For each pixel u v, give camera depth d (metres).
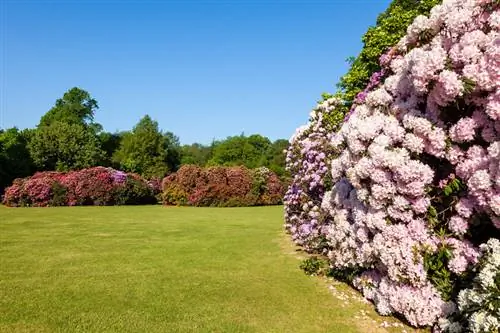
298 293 5.38
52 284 5.68
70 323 4.23
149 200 25.55
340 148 5.98
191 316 4.50
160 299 5.07
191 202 23.72
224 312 4.65
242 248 8.53
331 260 5.91
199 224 13.06
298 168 9.52
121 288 5.52
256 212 18.67
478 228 4.13
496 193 3.56
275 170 34.94
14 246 8.61
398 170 4.19
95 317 4.42
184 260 7.29
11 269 6.54
